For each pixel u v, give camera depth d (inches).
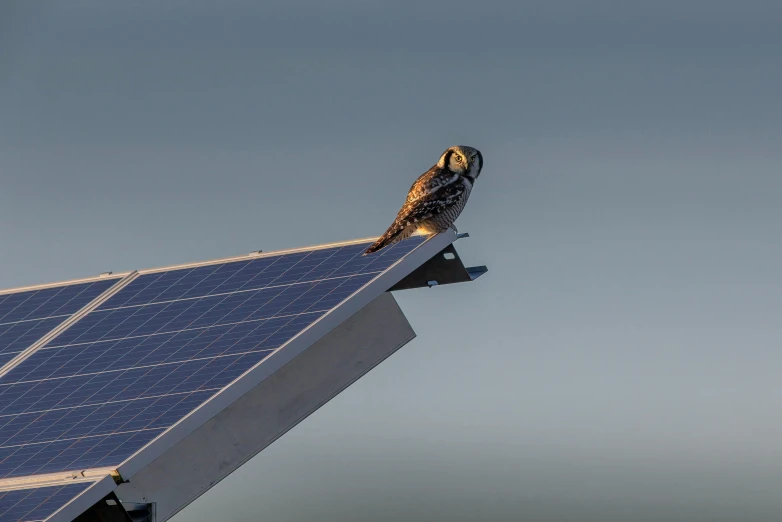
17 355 1187.9
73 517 887.7
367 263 1151.0
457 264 1135.6
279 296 1141.7
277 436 1143.6
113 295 1270.9
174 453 1114.1
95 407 1031.6
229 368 1031.6
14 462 971.9
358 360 1175.6
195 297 1200.8
